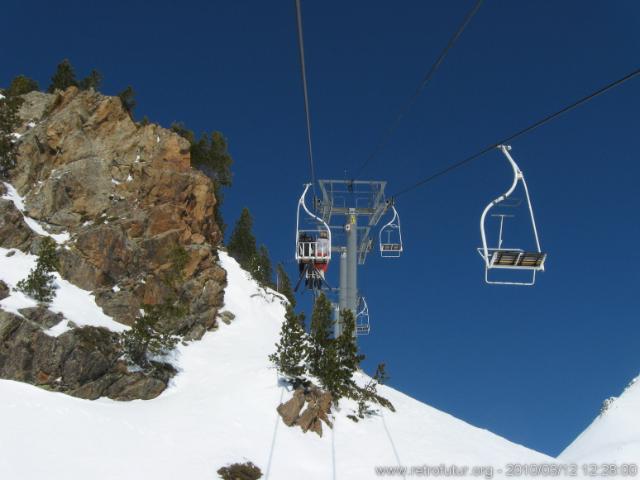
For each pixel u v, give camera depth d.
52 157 40.69
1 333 25.38
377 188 31.05
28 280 28.72
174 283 36.84
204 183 43.44
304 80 11.37
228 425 24.94
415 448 27.16
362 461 24.69
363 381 36.22
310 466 23.44
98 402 25.91
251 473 21.59
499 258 11.96
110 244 35.06
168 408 26.36
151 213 38.47
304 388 28.80
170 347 30.33
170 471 20.14
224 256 50.72
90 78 58.38
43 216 36.91
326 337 31.50
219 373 31.23
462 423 35.53
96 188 39.34
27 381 25.12
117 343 28.88
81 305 30.86
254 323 41.19
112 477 18.89
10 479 17.22
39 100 45.97
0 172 39.12
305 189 27.44
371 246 32.91
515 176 12.36
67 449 19.88
